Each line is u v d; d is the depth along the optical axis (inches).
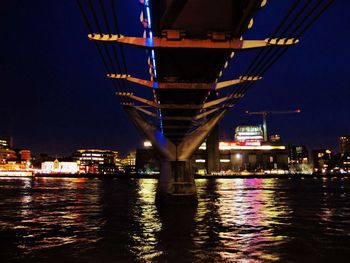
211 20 759.1
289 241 1035.9
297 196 2999.5
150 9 773.3
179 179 1884.8
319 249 936.9
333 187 4729.3
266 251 915.4
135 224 1357.0
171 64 1055.0
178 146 1888.5
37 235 1151.0
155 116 1865.2
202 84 1209.4
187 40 808.3
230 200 2536.9
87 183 6560.0
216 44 806.5
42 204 2297.0
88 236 1122.0
